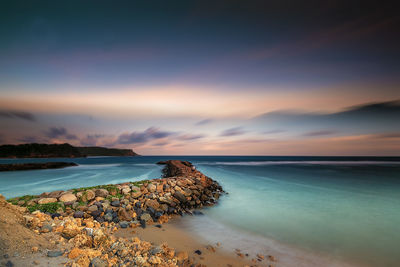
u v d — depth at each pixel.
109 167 49.97
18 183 22.70
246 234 7.75
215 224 8.75
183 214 9.83
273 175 30.23
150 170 41.41
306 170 39.75
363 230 8.55
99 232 5.37
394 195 15.96
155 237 6.61
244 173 33.00
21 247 4.02
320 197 14.92
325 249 6.74
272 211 11.11
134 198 10.28
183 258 5.34
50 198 8.45
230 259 5.63
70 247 4.63
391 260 6.12
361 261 6.03
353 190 18.08
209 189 15.88
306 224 9.15
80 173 34.38
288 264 5.61
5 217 4.59
